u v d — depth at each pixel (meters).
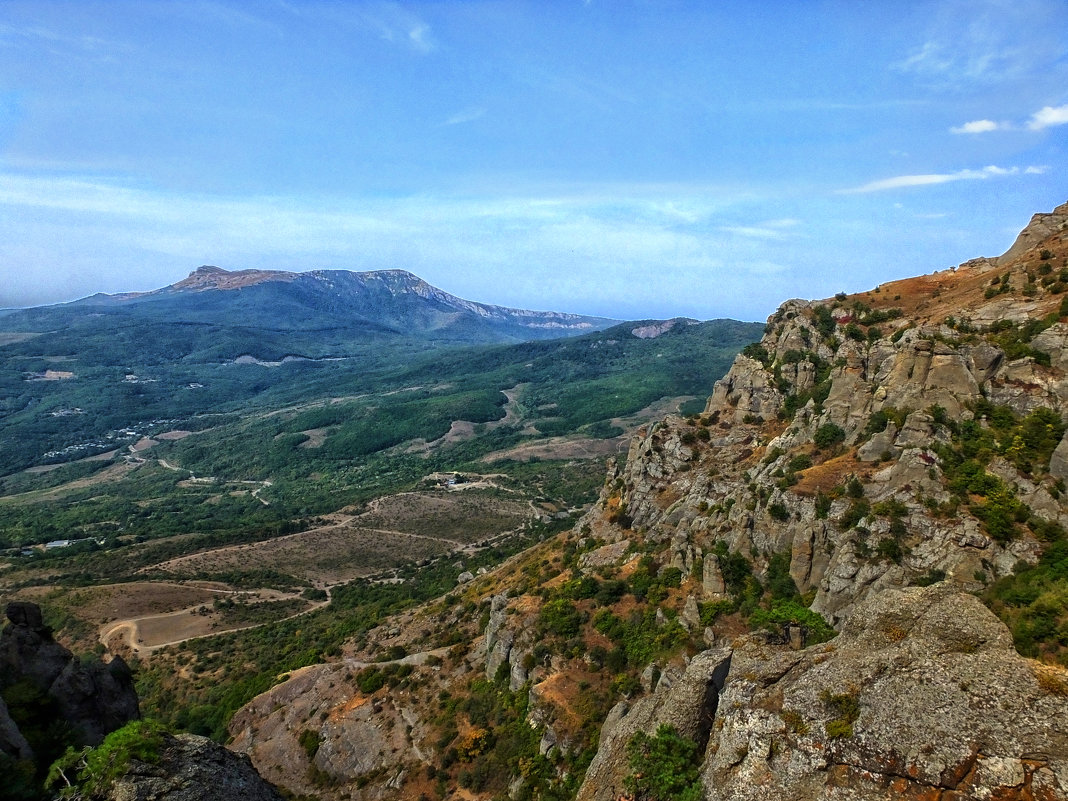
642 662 50.94
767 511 54.34
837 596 44.34
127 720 40.31
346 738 61.50
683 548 59.69
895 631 21.69
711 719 26.03
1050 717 16.95
